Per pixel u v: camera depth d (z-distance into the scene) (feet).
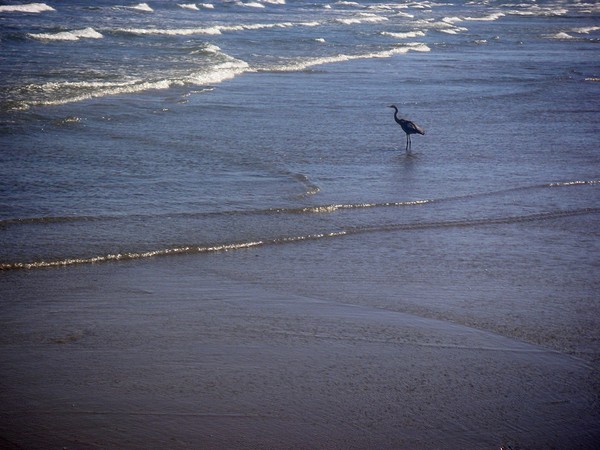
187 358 54.65
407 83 220.23
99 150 115.24
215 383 51.37
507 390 51.65
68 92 162.91
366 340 58.44
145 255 74.33
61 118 135.64
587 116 170.71
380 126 149.18
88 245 75.66
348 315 62.95
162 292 66.13
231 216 87.25
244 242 79.25
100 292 65.62
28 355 54.24
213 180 101.81
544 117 167.32
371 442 45.29
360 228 86.17
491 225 89.81
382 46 344.69
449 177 110.32
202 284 68.33
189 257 74.95
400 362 55.11
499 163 120.78
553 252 81.15
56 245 75.25
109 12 447.83
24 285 66.13
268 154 118.52
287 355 55.62
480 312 64.34
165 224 83.25
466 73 254.68
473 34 488.85
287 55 279.90
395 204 95.66
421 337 59.21
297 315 62.54
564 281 72.59
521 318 63.36
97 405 48.26
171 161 110.73
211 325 60.13
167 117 145.07
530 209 96.58
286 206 91.91
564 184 109.09
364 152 124.57
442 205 96.48
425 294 67.92
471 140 138.62
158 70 209.26
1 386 49.96
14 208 85.71
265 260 75.00
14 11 409.90
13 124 128.47
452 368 54.44
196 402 48.96
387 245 81.30
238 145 123.85
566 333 60.80
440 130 147.43
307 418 47.55
